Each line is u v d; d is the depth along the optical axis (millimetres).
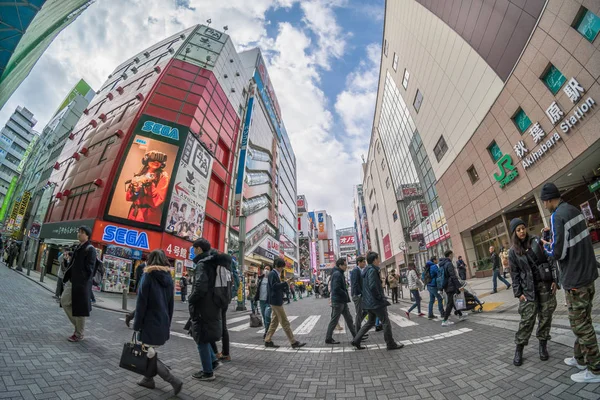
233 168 32500
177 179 21359
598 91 9195
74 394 2859
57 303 8477
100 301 11469
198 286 3477
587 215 13172
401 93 28016
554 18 10469
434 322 6992
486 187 16219
